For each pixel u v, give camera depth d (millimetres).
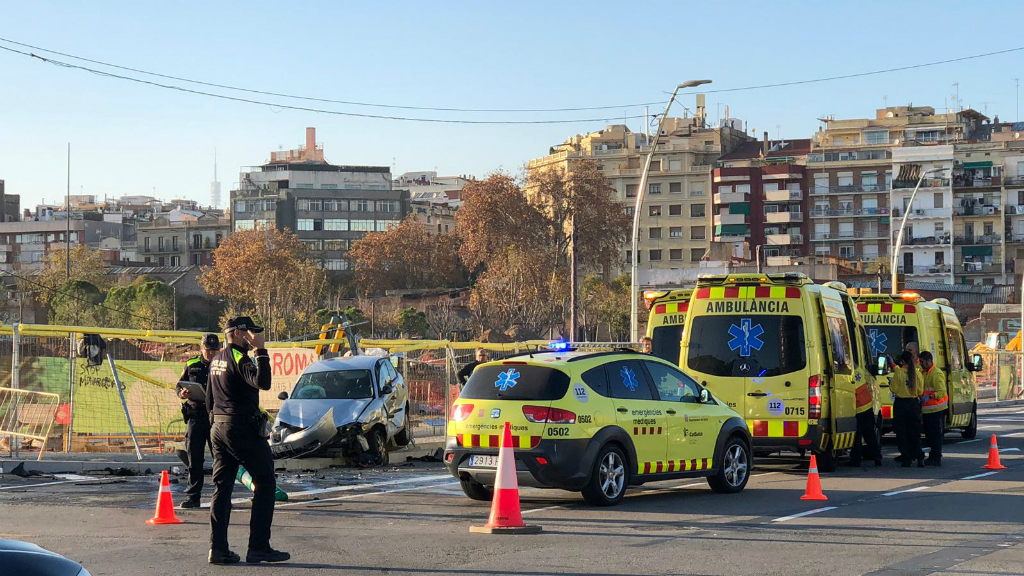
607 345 21859
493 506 10750
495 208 102938
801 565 8938
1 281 111438
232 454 9008
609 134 142375
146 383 19328
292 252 118000
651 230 132500
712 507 12648
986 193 121688
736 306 16750
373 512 12227
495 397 12688
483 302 88250
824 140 138875
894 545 9922
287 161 153375
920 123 137500
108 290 97438
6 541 5145
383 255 120375
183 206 191750
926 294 102062
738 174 127000
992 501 13172
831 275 96688
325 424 17422
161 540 10172
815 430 16172
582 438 12391
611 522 11375
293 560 9172
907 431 17953
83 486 14680
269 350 20453
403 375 20250
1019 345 58281
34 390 18547
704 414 13953
